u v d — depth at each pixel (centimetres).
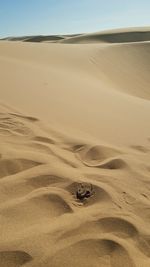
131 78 1919
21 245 177
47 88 753
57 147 338
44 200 224
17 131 381
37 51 1842
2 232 187
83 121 494
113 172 286
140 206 230
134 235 197
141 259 177
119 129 465
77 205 225
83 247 180
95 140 389
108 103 678
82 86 902
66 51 2012
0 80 761
